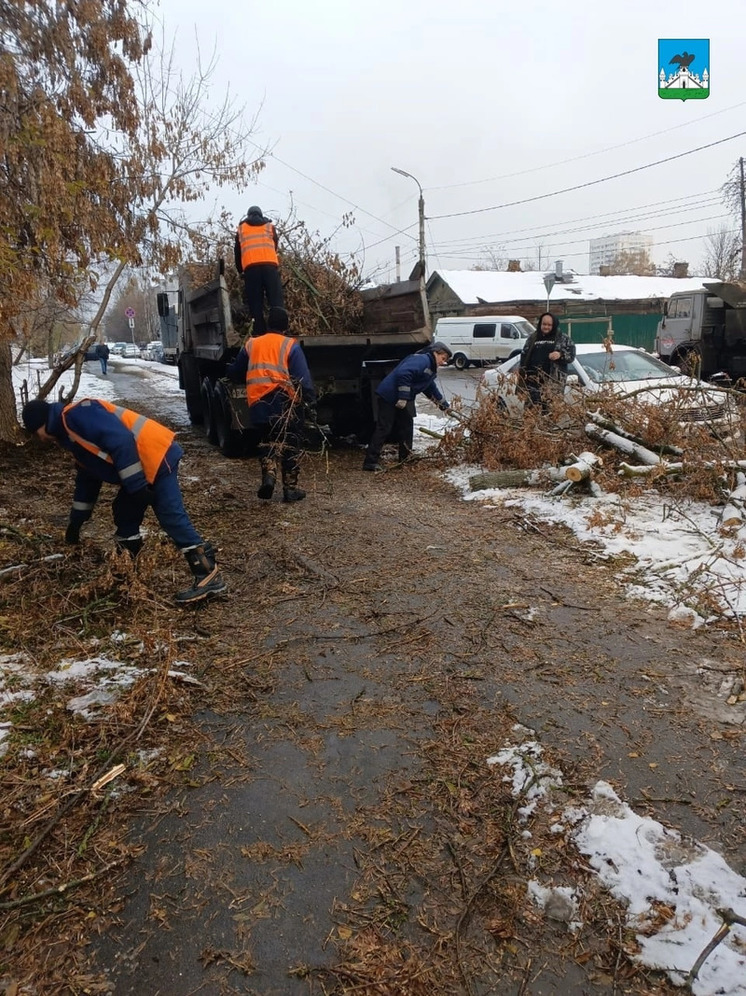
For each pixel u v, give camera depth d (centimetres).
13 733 300
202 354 1013
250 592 452
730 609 400
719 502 576
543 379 801
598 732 297
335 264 1009
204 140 1062
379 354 917
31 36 720
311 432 966
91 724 306
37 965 198
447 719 310
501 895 219
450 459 830
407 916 213
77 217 755
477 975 194
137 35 826
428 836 244
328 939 205
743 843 236
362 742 296
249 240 814
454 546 534
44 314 1027
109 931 209
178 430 1230
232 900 219
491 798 261
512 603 426
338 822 251
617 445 677
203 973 196
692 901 212
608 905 214
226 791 268
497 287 3800
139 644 379
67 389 2123
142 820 253
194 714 317
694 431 644
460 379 2059
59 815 252
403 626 400
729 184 4041
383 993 189
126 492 417
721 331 1714
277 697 330
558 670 347
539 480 694
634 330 3653
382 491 723
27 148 671
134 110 861
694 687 330
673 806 254
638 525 550
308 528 586
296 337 805
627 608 416
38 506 662
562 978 193
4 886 224
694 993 187
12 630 390
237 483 767
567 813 251
